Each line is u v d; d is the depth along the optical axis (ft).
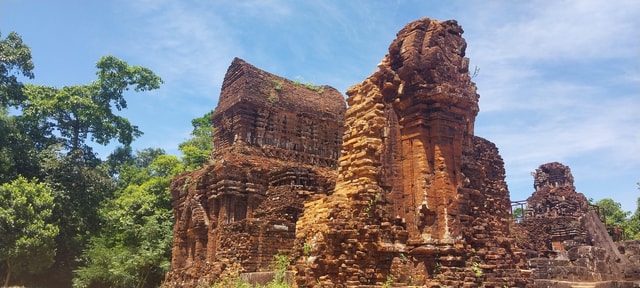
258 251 82.28
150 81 190.80
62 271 136.67
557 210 146.72
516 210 158.71
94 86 182.60
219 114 120.98
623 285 72.18
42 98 167.32
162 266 114.73
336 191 55.98
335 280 47.83
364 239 50.08
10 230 116.88
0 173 138.72
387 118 56.24
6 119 145.79
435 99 54.13
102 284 128.98
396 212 53.36
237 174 97.76
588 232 113.29
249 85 116.47
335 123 128.67
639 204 189.98
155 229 122.01
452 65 56.59
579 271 78.79
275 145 116.88
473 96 57.88
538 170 159.43
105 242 130.11
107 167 175.83
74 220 140.87
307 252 52.21
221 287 75.56
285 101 121.39
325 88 132.57
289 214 90.53
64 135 175.83
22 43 163.22
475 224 53.78
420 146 53.52
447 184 52.16
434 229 51.13
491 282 50.11
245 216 96.22
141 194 140.15
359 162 54.34
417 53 55.36
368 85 58.39
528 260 85.05
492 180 62.08
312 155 120.47
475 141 62.13
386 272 50.26
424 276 49.44
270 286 58.65
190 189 107.65
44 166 145.59
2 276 132.67
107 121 182.09
